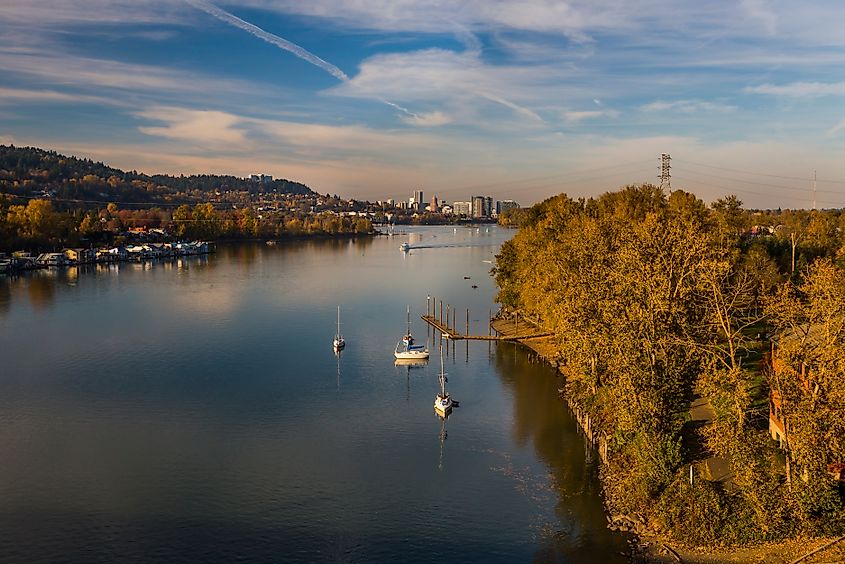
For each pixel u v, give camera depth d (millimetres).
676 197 126562
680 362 61906
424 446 75562
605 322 68000
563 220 124625
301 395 94625
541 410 86875
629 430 61656
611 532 55625
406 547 54812
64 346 123688
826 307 48156
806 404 49312
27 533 56844
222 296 187500
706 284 66625
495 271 148250
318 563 52625
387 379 102750
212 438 78312
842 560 46344
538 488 64500
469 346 124750
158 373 105938
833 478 50438
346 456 72938
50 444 76312
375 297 186750
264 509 61125
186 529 57562
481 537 56062
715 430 56719
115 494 64000
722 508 52938
